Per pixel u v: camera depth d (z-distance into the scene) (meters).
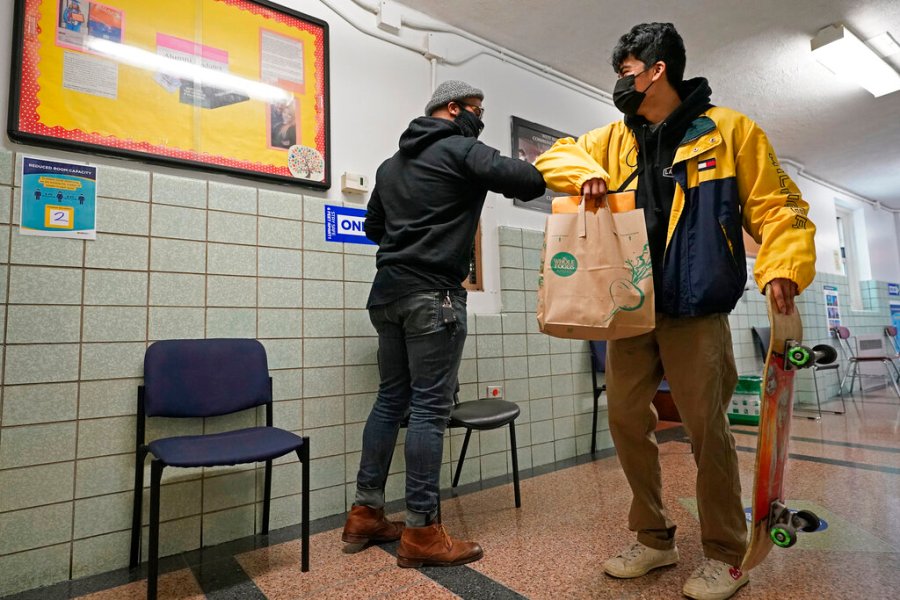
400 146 1.71
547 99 3.26
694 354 1.27
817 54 3.05
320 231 2.19
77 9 1.75
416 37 2.66
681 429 3.58
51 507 1.56
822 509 1.90
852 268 6.37
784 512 1.08
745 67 3.27
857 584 1.33
